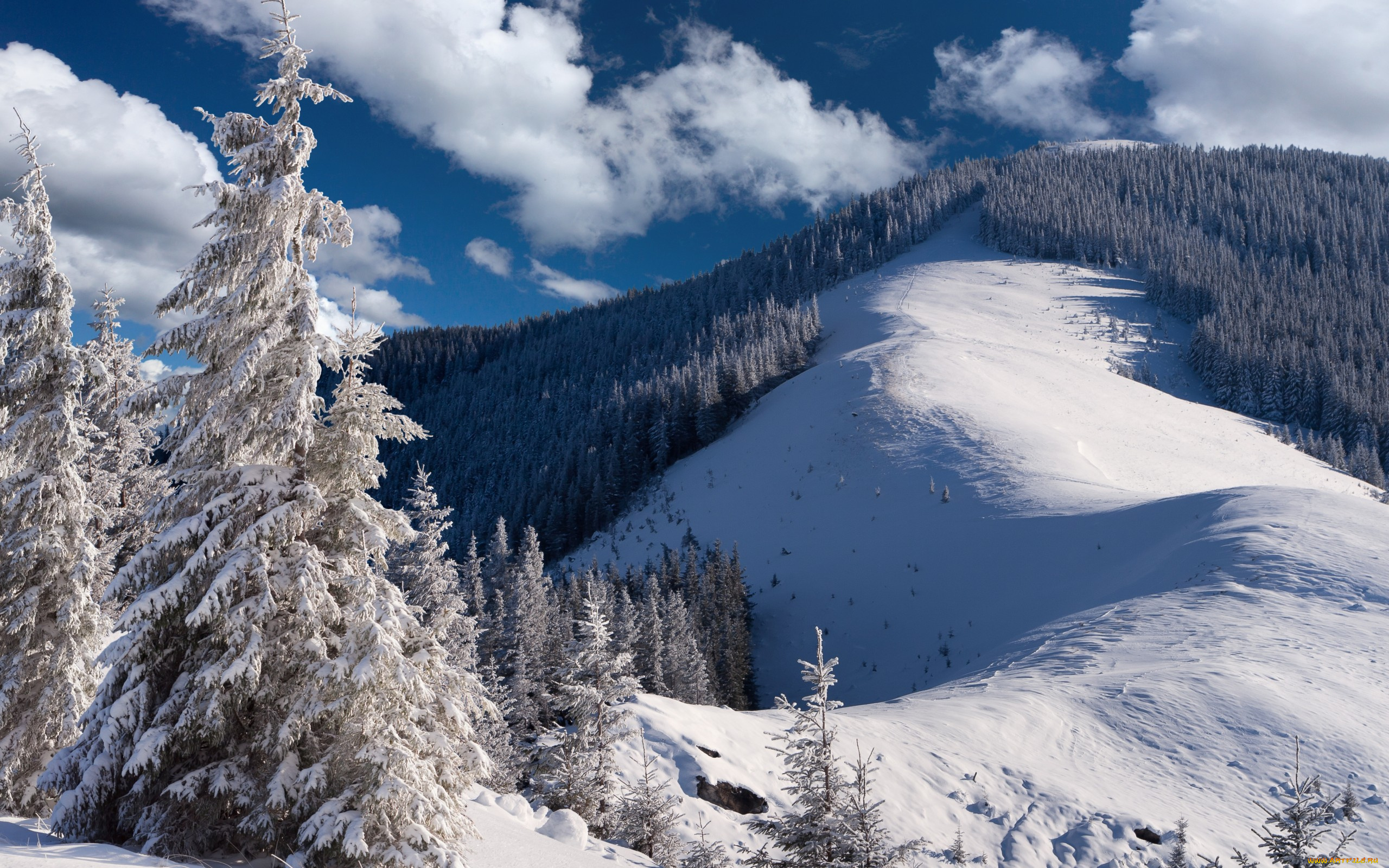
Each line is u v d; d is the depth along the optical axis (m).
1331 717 23.41
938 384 107.38
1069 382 118.12
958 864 17.23
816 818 10.45
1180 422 112.19
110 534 18.02
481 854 9.47
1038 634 38.88
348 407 9.05
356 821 7.46
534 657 39.72
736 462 107.44
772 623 69.06
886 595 66.44
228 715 7.97
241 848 8.05
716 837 16.86
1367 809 19.22
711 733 20.81
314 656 8.33
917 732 23.75
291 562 8.55
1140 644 31.61
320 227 9.01
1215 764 22.12
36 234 11.20
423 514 27.73
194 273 8.81
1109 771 22.22
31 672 11.18
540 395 197.38
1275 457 104.94
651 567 74.12
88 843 7.37
